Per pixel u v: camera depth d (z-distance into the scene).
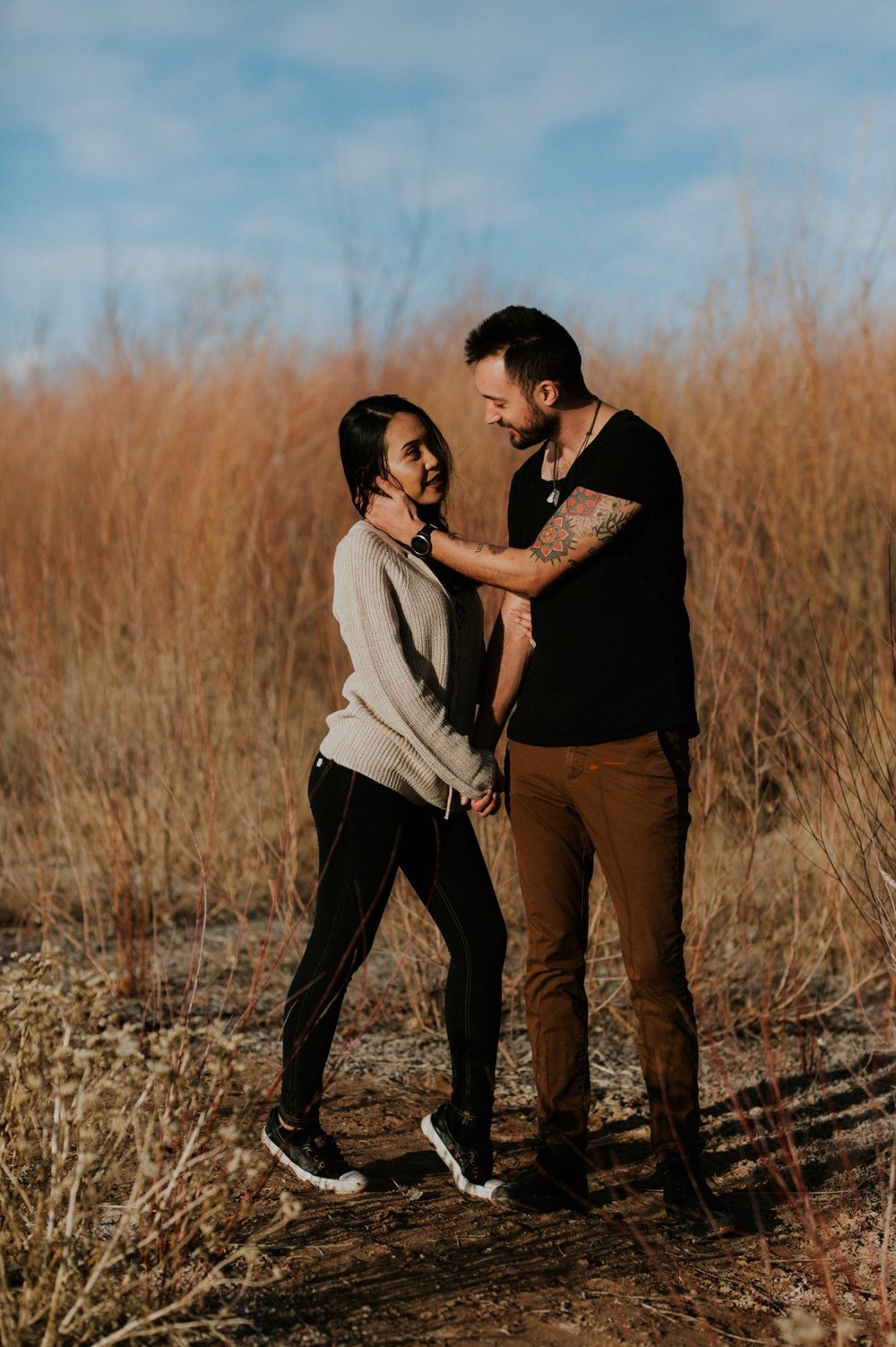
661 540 2.68
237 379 7.42
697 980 3.99
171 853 5.14
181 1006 3.98
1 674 6.12
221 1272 2.38
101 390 8.04
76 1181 2.13
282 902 4.66
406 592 2.73
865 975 4.28
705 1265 2.60
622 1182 2.99
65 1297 2.10
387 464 2.75
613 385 6.52
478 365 2.76
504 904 4.45
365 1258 2.55
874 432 6.12
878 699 4.89
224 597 6.01
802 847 4.57
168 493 6.56
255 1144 2.50
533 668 2.83
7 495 7.47
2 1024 2.34
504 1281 2.50
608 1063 3.78
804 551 5.52
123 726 5.29
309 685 6.08
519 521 2.93
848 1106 3.42
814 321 6.18
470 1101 2.85
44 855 5.31
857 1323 2.36
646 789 2.69
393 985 4.35
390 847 2.75
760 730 4.69
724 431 6.00
